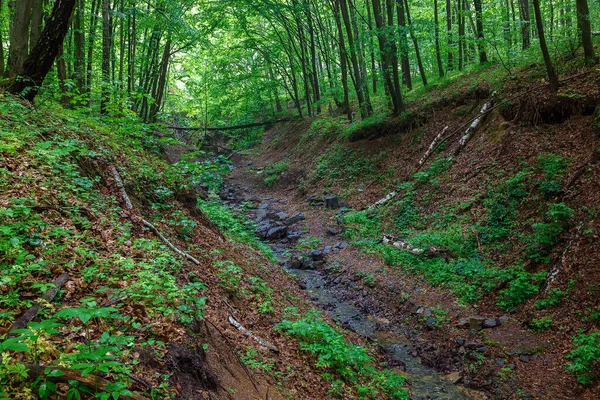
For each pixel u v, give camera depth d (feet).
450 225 40.16
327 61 89.45
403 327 30.32
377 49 63.52
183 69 96.07
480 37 57.82
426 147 54.60
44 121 23.22
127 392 8.63
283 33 100.83
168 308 14.16
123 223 20.12
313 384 17.97
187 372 11.95
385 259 39.50
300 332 21.11
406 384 23.48
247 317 20.70
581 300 25.38
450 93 57.67
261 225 57.93
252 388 14.51
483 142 46.09
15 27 26.27
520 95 44.09
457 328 28.32
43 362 8.92
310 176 71.00
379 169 59.88
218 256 26.08
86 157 22.84
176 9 56.54
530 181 36.40
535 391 21.77
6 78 26.00
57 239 14.89
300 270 42.80
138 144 31.81
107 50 42.63
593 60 41.83
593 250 27.07
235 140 119.85
